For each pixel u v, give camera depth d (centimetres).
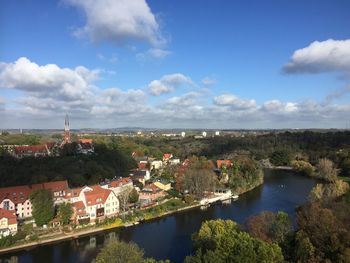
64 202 15812
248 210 18238
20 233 13362
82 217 15575
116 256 8662
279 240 10025
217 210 18375
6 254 12256
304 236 9294
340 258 8244
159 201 19725
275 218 11088
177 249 12600
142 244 13138
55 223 14950
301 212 11581
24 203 16000
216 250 8156
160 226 15538
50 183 17662
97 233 14462
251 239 8638
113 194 17100
